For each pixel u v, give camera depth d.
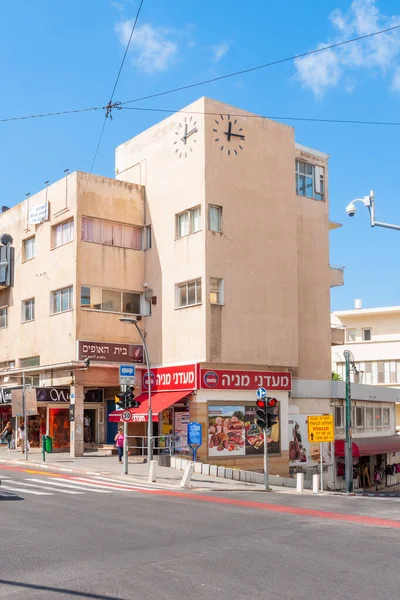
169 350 34.12
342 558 10.73
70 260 34.78
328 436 29.67
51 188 37.03
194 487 24.27
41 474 26.41
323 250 39.69
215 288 32.72
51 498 18.36
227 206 33.41
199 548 11.39
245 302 33.56
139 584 8.89
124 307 35.88
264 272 34.50
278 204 35.59
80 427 33.88
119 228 36.25
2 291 41.75
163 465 30.86
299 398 36.91
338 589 8.76
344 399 39.69
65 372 34.50
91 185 35.28
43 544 11.58
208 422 31.91
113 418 33.97
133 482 25.25
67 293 35.03
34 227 38.53
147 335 35.94
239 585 8.90
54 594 8.38
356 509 18.30
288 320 35.19
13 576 9.28
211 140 33.16
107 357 34.28
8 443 38.81
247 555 10.85
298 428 36.56
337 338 41.34
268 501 20.00
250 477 28.70
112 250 35.62
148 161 37.00
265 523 14.61
